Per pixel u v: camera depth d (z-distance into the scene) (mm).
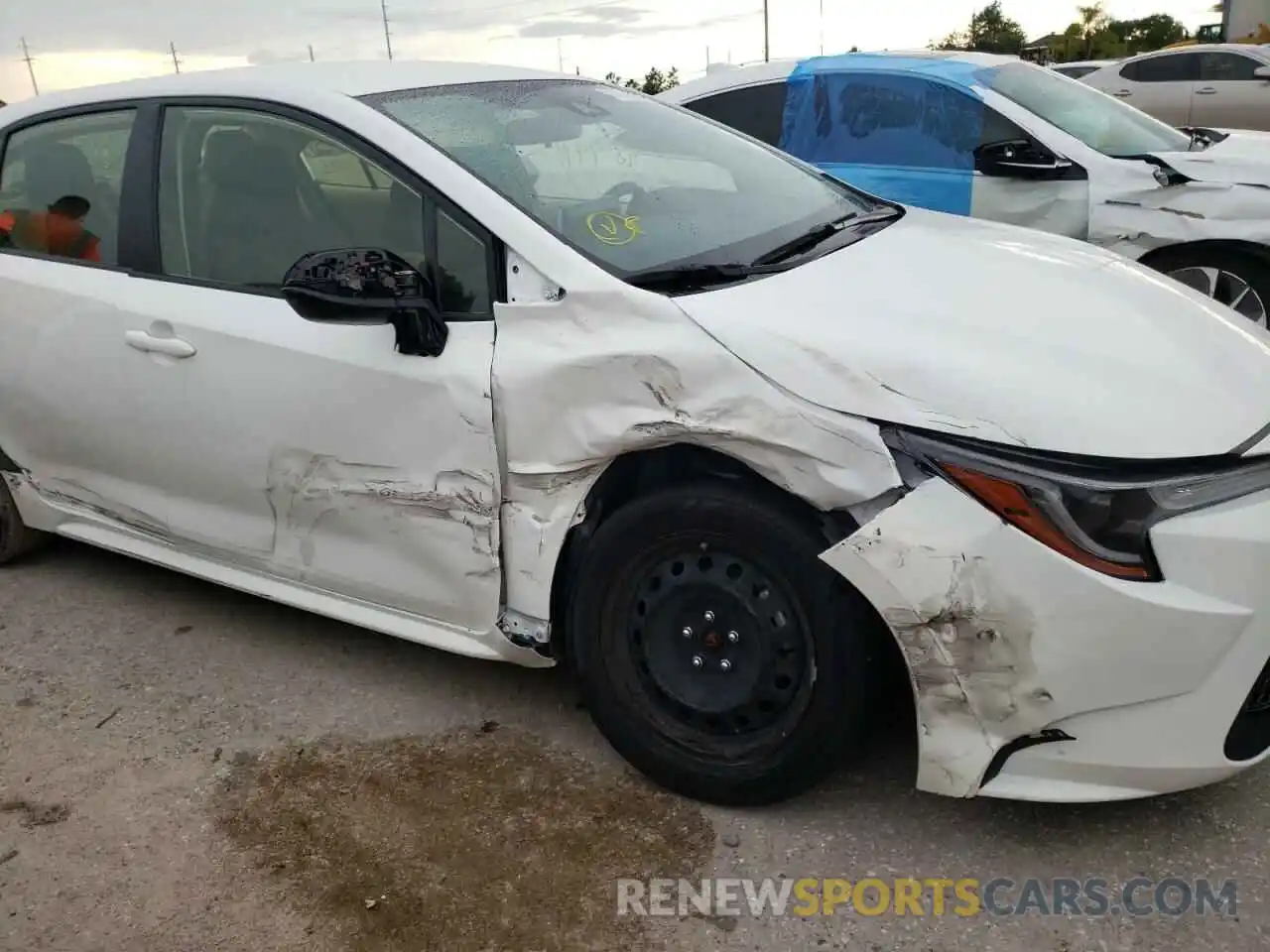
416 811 2691
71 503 3742
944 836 2521
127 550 3631
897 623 2225
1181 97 15062
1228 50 14875
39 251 3525
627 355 2408
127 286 3254
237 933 2334
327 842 2598
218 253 3109
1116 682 2143
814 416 2242
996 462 2143
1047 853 2457
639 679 2639
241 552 3248
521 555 2680
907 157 5984
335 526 2982
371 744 2979
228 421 3049
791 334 2318
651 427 2391
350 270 2514
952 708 2254
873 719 2438
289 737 3033
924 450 2178
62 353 3398
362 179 2832
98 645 3592
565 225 2666
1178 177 5270
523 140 3000
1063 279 2711
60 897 2467
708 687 2547
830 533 2281
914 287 2576
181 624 3711
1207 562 2102
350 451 2840
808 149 6281
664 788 2709
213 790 2816
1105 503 2105
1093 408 2180
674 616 2551
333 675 3336
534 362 2521
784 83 6410
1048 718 2195
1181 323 2533
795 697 2436
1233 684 2156
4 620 3785
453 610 2844
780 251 2803
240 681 3326
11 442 3762
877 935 2254
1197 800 2592
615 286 2480
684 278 2553
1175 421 2178
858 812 2609
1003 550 2133
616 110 3426
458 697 3186
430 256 2707
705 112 6609
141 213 3264
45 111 3584
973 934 2244
